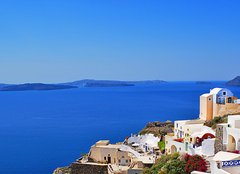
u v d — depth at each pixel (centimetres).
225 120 8169
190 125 8544
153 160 8269
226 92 9419
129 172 7906
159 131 11125
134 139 10288
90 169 8688
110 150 9206
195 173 5778
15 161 16025
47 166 14850
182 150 7738
